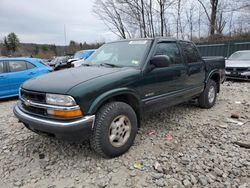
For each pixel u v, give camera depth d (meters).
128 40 4.35
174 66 4.27
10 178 2.93
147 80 3.65
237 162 3.16
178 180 2.79
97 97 2.96
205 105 5.67
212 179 2.79
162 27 22.31
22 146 3.77
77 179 2.87
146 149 3.56
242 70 10.00
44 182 2.84
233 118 5.04
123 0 22.41
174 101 4.38
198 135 4.09
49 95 2.88
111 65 3.89
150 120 4.91
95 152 3.34
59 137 2.89
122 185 2.73
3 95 7.31
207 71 5.51
